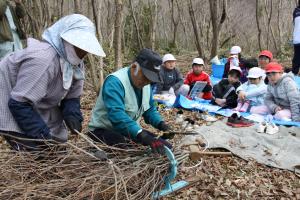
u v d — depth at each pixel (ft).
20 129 9.38
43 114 9.95
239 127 17.72
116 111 9.69
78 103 10.36
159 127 10.82
